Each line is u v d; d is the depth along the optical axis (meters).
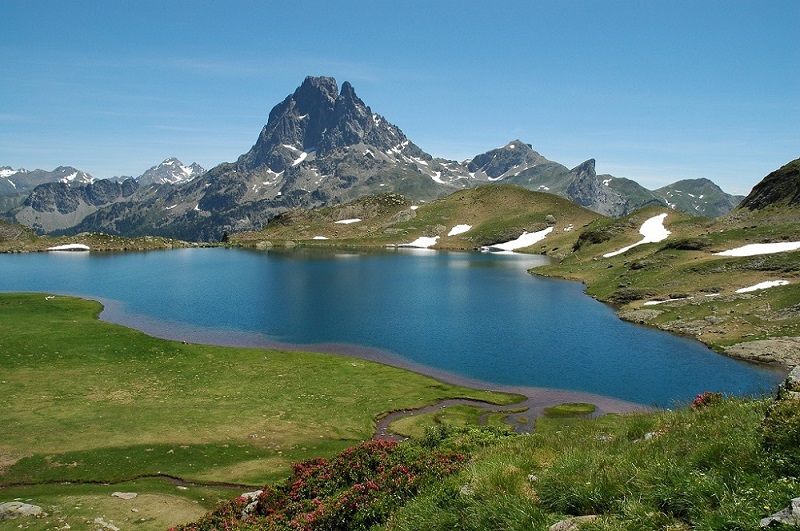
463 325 89.81
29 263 189.62
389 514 15.79
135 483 33.28
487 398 55.00
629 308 99.69
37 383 55.16
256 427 44.97
